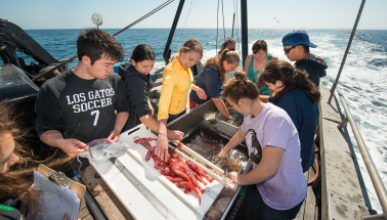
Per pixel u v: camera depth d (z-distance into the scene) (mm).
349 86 8430
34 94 1855
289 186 1202
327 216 1548
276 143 997
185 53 1859
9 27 2930
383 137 4273
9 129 712
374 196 1845
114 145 1422
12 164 777
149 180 1175
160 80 4410
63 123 1468
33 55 3314
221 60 2223
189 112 1996
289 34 1826
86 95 1456
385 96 7156
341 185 1831
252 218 1563
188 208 1021
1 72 2186
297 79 1290
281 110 1089
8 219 660
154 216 978
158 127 1579
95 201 1127
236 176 1191
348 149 2350
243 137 1522
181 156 1430
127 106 1790
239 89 1099
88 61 1247
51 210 823
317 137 2951
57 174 883
